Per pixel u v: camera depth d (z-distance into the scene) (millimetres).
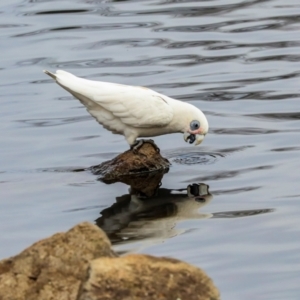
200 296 8359
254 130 17969
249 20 27703
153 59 23984
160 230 12883
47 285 8711
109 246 9031
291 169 15430
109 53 24703
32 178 15742
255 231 12547
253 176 15250
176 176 15602
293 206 13516
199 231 12695
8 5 30453
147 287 8297
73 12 29328
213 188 14797
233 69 22703
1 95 21422
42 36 26578
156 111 15508
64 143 17734
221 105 19797
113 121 15836
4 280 8859
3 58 24609
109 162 16062
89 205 14242
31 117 19547
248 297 10438
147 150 16078
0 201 14555
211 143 17391
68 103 20484
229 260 11539
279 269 11188
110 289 8234
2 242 12617
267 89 20812
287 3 29672
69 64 23766
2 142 17906
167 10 29391
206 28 26969
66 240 8992
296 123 18203
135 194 14734
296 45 24672
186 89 21188
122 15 28859
